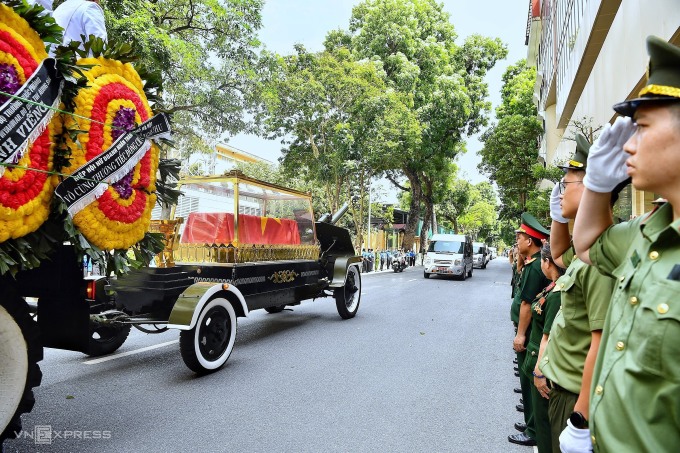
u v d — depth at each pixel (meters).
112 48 3.30
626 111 1.39
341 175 22.25
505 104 30.53
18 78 2.52
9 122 2.47
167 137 3.64
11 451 3.53
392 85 26.50
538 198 16.38
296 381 5.45
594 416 1.37
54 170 2.85
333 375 5.71
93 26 3.72
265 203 8.11
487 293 15.65
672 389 1.16
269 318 9.84
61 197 2.86
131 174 3.39
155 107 3.83
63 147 2.86
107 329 6.39
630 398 1.25
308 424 4.21
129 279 5.36
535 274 3.91
